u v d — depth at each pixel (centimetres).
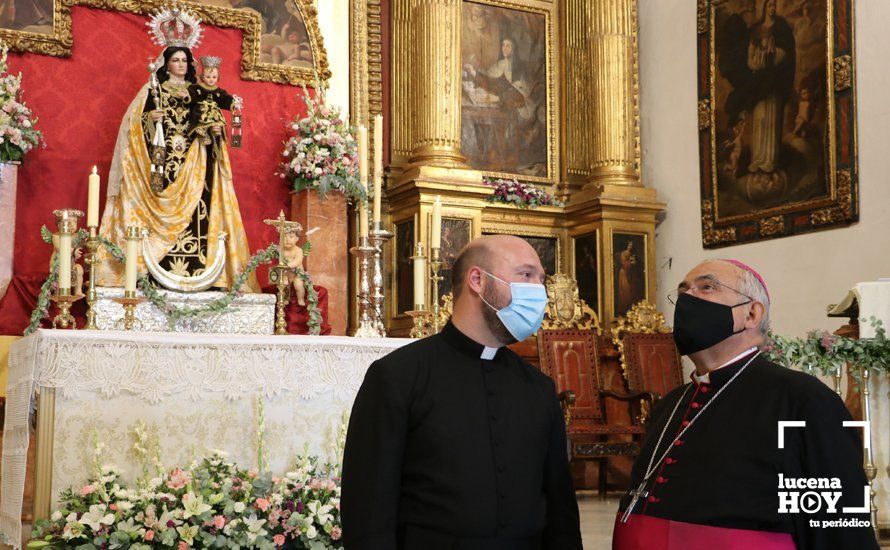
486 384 261
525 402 263
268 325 807
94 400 455
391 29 1084
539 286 263
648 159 1156
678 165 1109
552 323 1003
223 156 847
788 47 972
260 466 470
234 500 453
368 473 245
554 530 267
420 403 254
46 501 443
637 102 1159
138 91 907
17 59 866
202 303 777
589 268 1105
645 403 938
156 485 440
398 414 250
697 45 1088
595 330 1019
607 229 1085
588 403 942
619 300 1081
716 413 262
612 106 1124
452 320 271
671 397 288
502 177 1119
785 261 967
